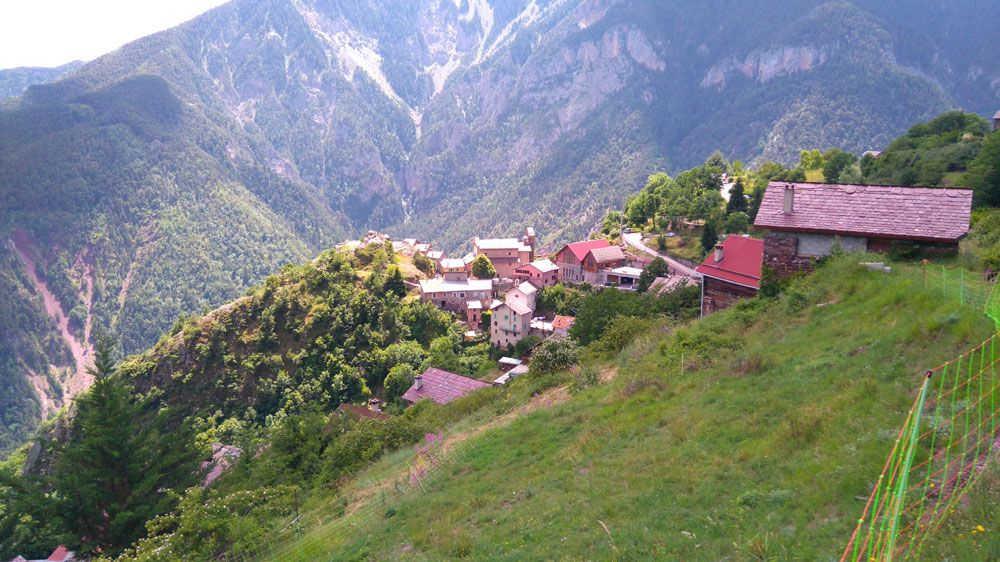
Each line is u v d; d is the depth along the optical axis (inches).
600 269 4655.5
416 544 734.5
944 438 517.7
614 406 979.9
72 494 1491.1
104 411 1565.0
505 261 5748.0
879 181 3806.6
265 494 1192.8
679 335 1251.8
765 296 1369.3
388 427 1464.1
